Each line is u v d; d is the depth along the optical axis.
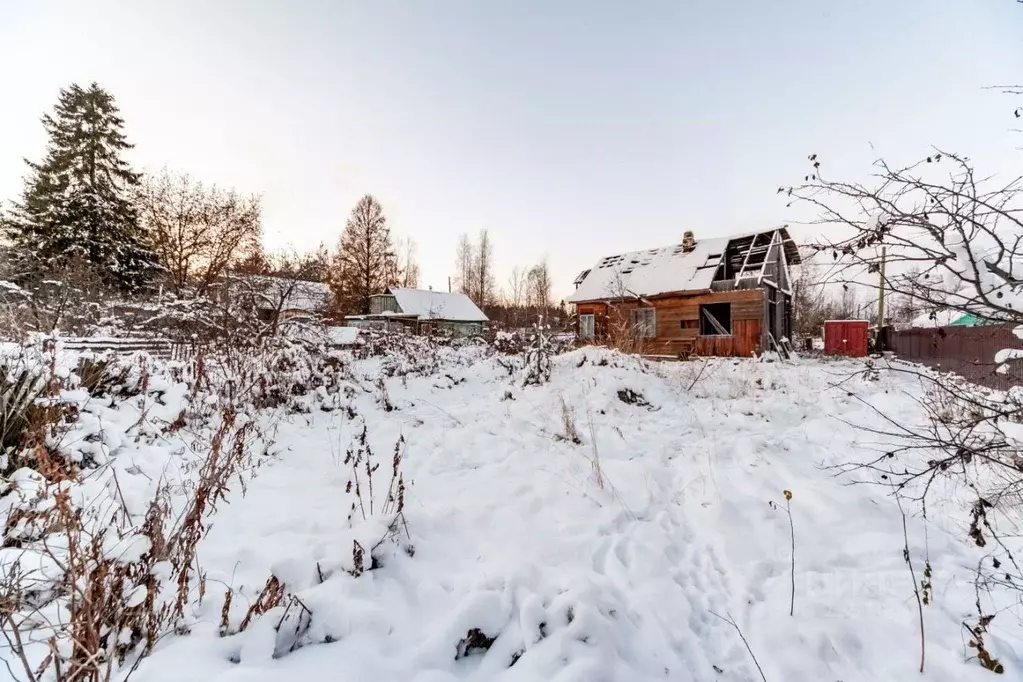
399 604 2.29
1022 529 3.06
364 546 2.49
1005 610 2.42
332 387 7.12
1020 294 2.00
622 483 4.11
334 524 3.02
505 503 3.60
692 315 15.94
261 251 20.11
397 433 5.52
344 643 1.98
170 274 20.00
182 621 2.00
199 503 2.35
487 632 2.15
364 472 4.20
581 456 4.81
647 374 8.50
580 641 2.11
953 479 3.83
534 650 2.04
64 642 1.74
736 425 6.25
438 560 2.76
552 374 8.45
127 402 4.65
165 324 9.05
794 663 2.17
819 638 2.29
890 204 2.12
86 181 20.80
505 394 7.68
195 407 5.24
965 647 2.19
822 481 4.07
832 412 6.78
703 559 3.09
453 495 3.73
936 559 2.94
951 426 3.90
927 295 2.13
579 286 19.41
